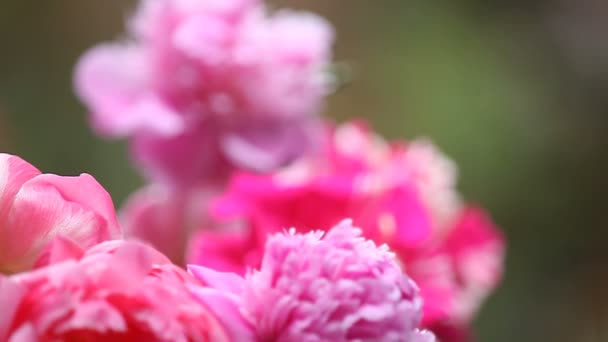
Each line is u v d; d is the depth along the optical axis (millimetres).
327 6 4906
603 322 4410
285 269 863
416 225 1291
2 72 4090
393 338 846
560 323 4305
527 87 4758
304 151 1432
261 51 1442
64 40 4328
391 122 4531
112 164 3457
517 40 4930
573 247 4543
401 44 4758
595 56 5148
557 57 5086
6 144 3713
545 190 4523
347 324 846
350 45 4840
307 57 1467
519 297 4285
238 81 1429
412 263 1292
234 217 1263
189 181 1425
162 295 809
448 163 1529
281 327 856
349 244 872
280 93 1438
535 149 4555
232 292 862
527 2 5090
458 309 1357
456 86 4555
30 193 865
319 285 856
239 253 1218
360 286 853
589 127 4879
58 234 862
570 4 5312
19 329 776
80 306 793
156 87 1437
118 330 797
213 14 1455
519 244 4406
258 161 1392
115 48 1478
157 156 1432
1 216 862
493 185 4383
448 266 1325
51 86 4066
